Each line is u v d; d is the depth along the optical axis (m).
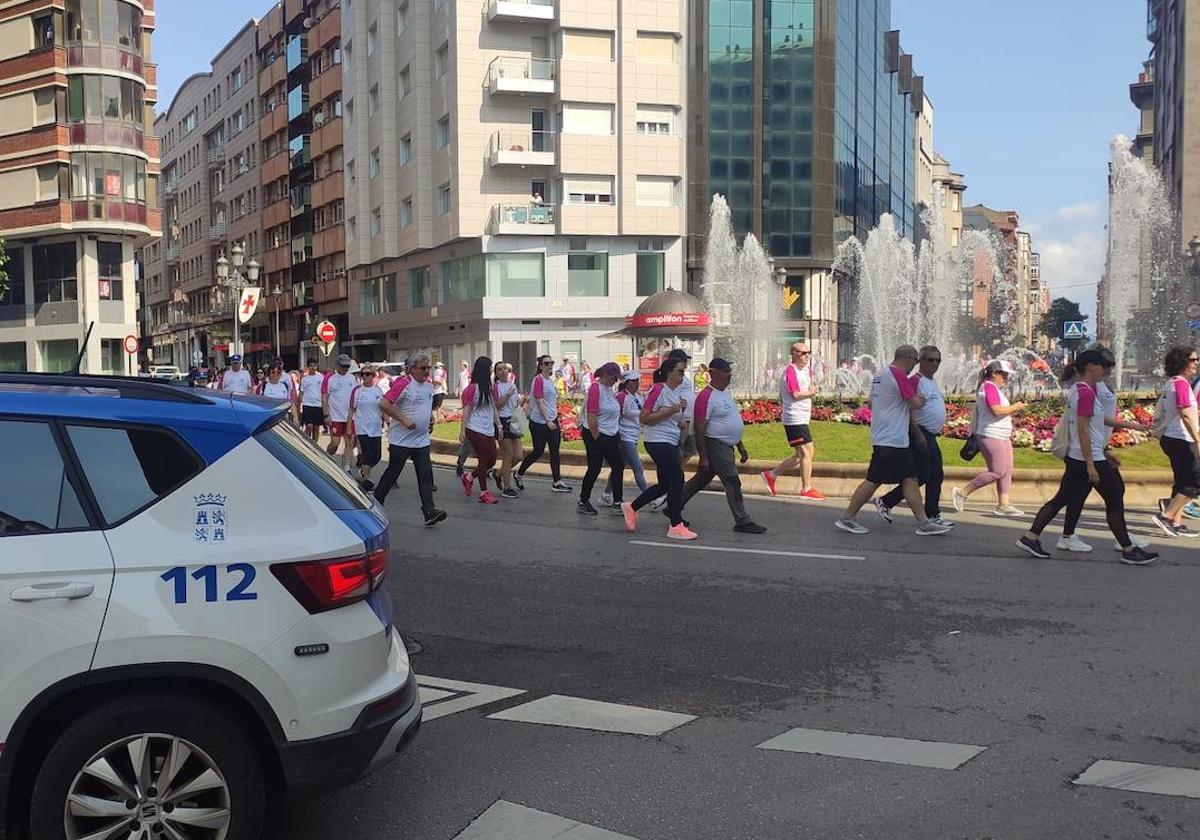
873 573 8.66
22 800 3.26
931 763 4.57
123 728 3.23
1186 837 3.83
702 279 53.38
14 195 44.97
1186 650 6.34
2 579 3.14
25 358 46.69
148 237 47.06
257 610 3.34
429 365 11.27
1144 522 11.42
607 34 49.50
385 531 3.80
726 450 10.58
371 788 4.33
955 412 18.69
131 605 3.21
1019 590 8.01
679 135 50.38
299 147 69.69
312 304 71.50
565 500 13.70
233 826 3.34
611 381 12.38
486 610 7.47
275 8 71.75
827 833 3.89
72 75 43.88
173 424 3.44
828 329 57.16
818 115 54.59
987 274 83.81
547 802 4.18
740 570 8.83
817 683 5.77
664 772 4.49
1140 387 40.47
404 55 53.91
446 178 50.41
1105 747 4.77
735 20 53.47
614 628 6.95
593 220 48.94
